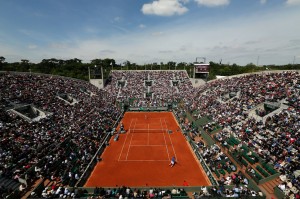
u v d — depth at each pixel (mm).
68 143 33688
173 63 145125
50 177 25469
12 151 26875
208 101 59094
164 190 23250
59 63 154375
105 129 43969
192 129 44469
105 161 31891
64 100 53969
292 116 34875
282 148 28328
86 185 25453
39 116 42656
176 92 80438
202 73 83938
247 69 125438
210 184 25797
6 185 22359
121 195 21609
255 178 24875
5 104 41000
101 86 84250
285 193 21578
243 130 36656
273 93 45875
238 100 49938
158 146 38062
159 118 59500
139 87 84750
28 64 122625
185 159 32719
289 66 112875
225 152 33094
